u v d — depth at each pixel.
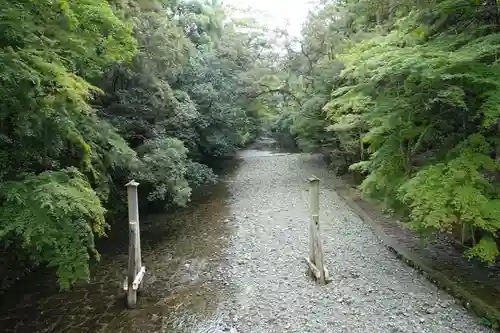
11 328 6.53
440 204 5.77
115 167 10.27
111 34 6.89
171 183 11.71
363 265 8.14
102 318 6.75
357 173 15.94
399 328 5.83
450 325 5.82
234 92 20.92
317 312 6.48
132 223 7.19
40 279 8.36
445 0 6.64
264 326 6.22
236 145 24.97
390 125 6.84
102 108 11.55
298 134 23.39
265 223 11.57
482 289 6.57
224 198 15.12
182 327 6.37
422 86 6.32
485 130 6.43
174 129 15.07
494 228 5.65
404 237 9.45
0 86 4.66
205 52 20.81
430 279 7.23
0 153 5.48
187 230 11.42
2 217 4.72
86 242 5.41
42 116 5.59
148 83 12.06
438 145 7.43
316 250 7.55
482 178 5.82
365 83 8.32
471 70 5.62
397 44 7.98
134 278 7.16
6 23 4.76
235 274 8.26
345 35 16.61
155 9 12.71
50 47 5.70
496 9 6.34
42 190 4.87
